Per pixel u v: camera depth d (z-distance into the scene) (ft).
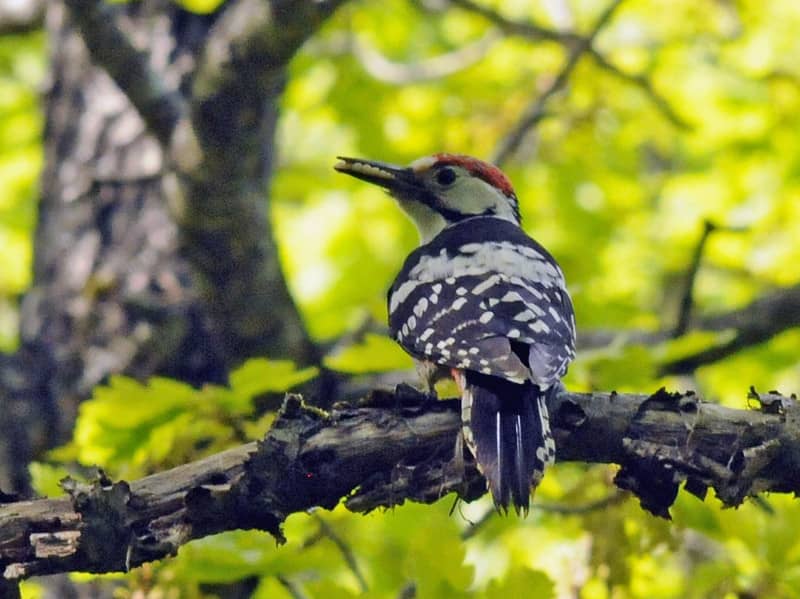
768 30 55.93
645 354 32.14
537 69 58.29
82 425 28.66
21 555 21.83
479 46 56.39
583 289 53.06
